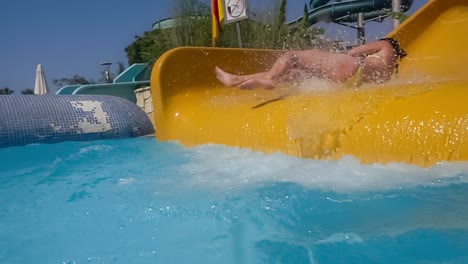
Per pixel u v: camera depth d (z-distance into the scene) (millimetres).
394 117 1896
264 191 1762
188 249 1273
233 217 1507
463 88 1917
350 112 2105
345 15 9930
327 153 2074
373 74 2941
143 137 4707
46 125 4426
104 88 7668
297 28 7344
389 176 1721
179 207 1668
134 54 12992
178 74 3684
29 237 1462
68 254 1299
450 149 1657
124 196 1901
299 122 2293
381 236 1220
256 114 2668
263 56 4152
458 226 1228
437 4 4574
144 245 1330
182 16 7551
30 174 2615
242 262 1154
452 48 4305
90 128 4633
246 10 5855
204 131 3061
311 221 1396
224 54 3912
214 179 2033
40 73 10086
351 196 1588
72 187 2174
